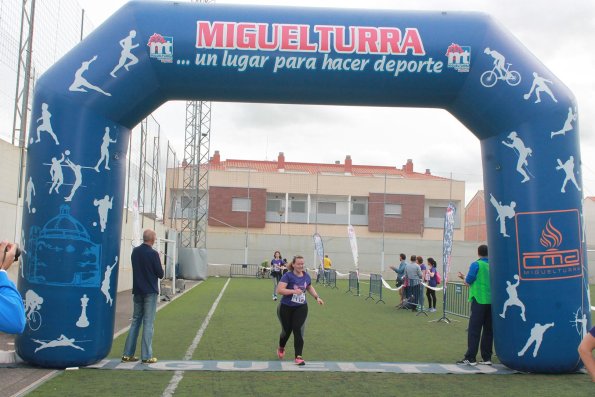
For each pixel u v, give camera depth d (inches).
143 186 908.6
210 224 1812.3
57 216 302.5
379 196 1878.7
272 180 1856.5
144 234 322.7
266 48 317.7
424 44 319.9
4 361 309.0
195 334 437.7
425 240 1651.1
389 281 1503.4
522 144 319.9
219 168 2117.4
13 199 452.4
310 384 277.1
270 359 340.5
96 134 311.3
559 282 312.2
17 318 127.3
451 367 325.1
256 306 674.8
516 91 320.2
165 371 297.7
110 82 311.9
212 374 293.7
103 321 309.0
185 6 323.3
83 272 302.0
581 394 265.0
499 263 324.5
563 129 320.8
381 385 278.2
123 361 319.0
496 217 328.5
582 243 319.9
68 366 298.8
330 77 321.4
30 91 464.8
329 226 1887.3
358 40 319.3
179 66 316.8
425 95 330.6
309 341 418.3
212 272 1595.7
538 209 315.9
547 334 309.0
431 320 571.8
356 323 539.5
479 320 336.2
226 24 318.3
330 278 1229.7
